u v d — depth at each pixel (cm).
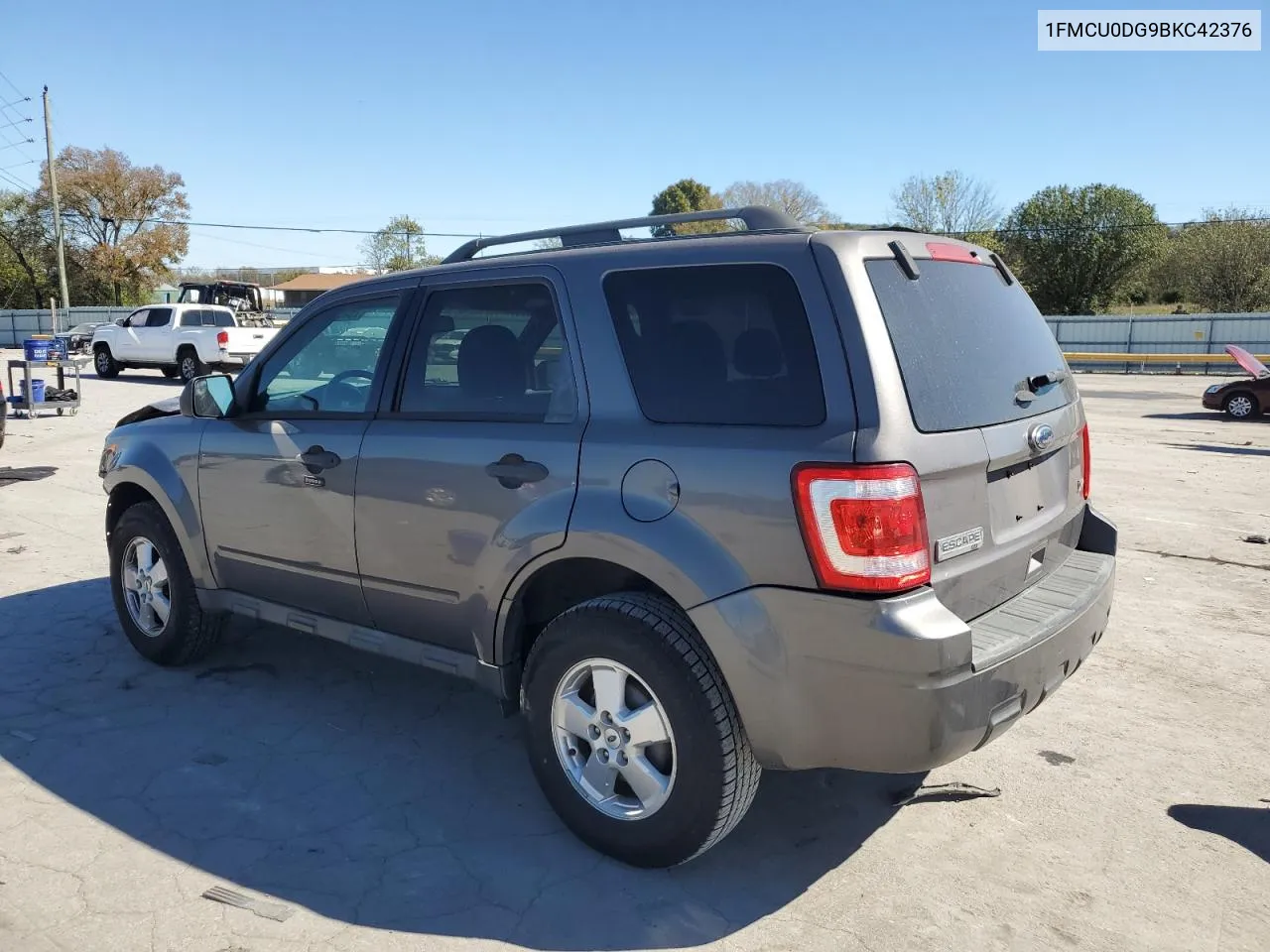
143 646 479
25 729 406
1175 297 5262
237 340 2291
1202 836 332
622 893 296
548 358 325
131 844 320
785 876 306
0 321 4544
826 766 274
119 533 477
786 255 281
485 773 374
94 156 5631
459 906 288
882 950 270
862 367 263
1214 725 423
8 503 856
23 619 544
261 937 272
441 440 342
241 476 413
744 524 270
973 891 299
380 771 374
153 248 5781
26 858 310
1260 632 546
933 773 377
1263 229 4331
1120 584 641
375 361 380
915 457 260
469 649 349
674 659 283
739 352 285
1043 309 5028
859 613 255
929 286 299
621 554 291
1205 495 962
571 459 306
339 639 394
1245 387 1725
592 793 313
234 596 438
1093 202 4812
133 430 475
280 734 405
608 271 317
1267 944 274
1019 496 315
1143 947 273
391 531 358
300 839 324
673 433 289
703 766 283
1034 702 290
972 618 293
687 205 6562
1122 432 1527
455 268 362
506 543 319
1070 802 355
